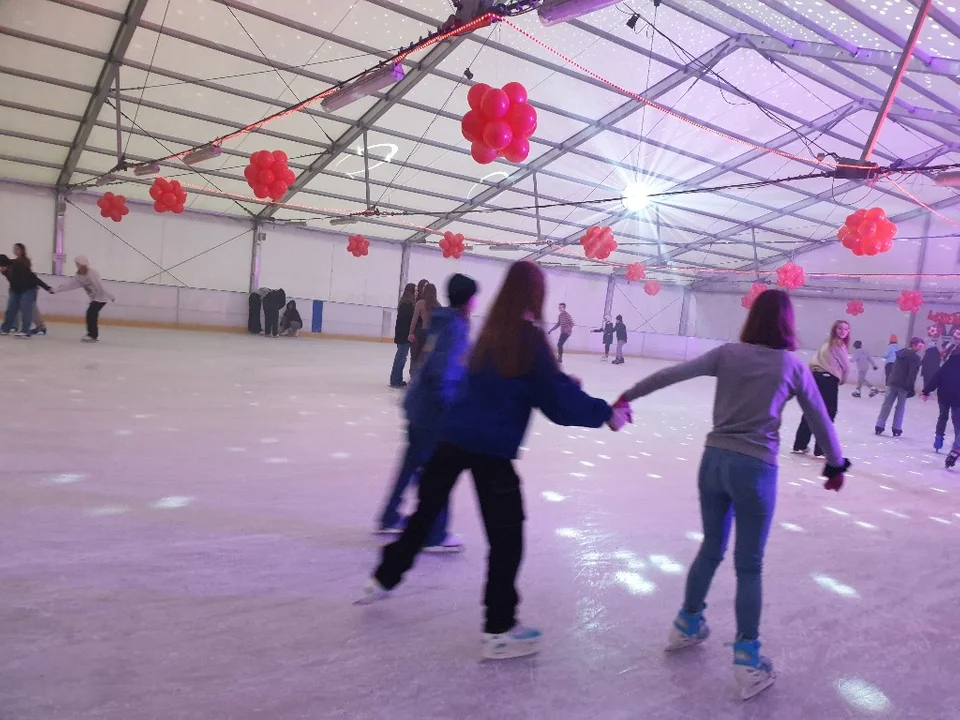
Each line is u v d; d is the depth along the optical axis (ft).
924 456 20.97
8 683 5.15
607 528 10.48
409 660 6.04
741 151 40.86
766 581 8.91
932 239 53.88
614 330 58.18
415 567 8.30
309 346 43.78
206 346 36.01
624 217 53.67
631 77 33.01
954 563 10.26
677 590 8.24
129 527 8.64
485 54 31.40
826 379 18.31
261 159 27.09
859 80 30.55
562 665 6.21
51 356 24.85
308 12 28.32
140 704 5.03
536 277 5.82
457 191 47.73
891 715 5.86
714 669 6.40
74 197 45.80
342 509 10.14
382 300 59.41
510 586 6.11
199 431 14.48
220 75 32.99
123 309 47.37
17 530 8.19
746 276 69.92
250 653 5.91
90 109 35.63
